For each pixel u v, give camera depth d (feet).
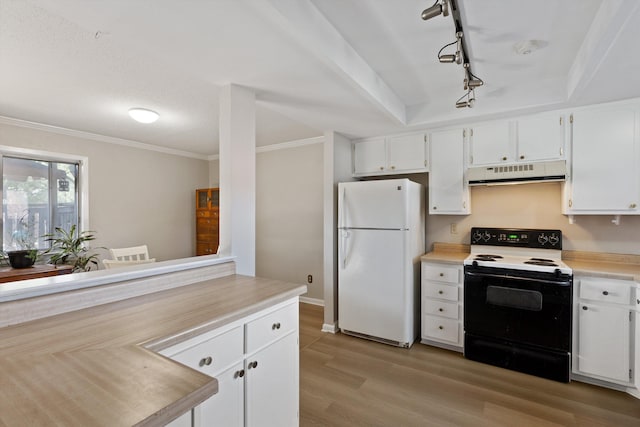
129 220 13.85
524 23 5.34
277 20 4.23
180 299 4.65
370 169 11.22
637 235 8.22
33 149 11.02
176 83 7.76
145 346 3.07
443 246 10.79
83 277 4.39
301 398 6.91
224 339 4.00
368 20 5.24
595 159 7.80
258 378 4.50
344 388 7.29
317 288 13.66
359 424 6.06
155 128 11.78
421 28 5.48
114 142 13.28
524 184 9.59
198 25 4.44
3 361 2.72
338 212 10.46
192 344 3.60
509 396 6.93
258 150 15.17
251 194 6.85
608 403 6.64
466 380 7.59
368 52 6.31
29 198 11.38
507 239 9.55
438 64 6.84
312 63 5.62
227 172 6.43
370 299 9.78
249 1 3.84
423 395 7.00
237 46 5.04
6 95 8.39
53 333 3.37
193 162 16.69
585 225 8.80
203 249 16.29
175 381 2.38
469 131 9.35
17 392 2.24
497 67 7.07
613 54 5.35
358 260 9.98
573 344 7.45
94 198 12.68
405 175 11.41
